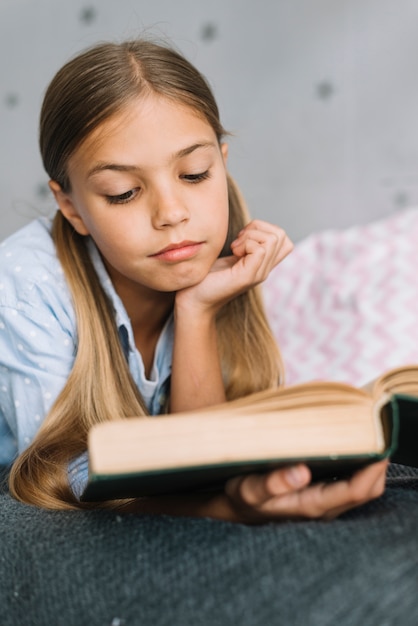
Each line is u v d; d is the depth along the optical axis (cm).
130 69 90
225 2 221
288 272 183
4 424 117
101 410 102
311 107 219
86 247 110
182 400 108
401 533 62
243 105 222
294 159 221
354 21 214
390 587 56
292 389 64
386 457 64
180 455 59
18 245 110
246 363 119
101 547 69
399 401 65
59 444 96
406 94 212
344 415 62
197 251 94
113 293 108
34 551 72
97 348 104
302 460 61
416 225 183
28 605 68
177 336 107
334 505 68
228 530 67
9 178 239
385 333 156
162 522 72
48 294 105
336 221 220
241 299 120
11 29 235
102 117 89
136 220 91
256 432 60
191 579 62
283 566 60
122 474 58
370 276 171
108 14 228
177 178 91
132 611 62
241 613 58
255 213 224
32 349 103
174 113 90
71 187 98
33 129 236
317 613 56
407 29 211
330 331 163
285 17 218
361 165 217
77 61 94
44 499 89
